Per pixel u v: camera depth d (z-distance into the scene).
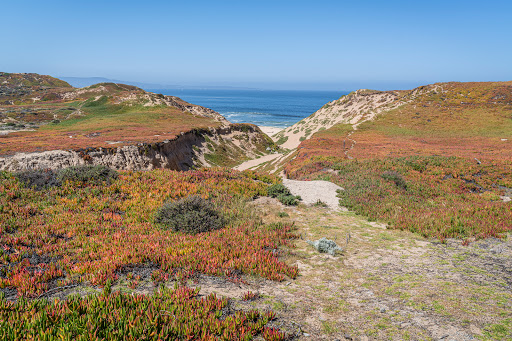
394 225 13.12
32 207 12.20
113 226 11.62
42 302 5.30
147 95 111.94
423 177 23.22
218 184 18.34
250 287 7.13
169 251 8.96
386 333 5.31
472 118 75.88
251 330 5.09
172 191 16.05
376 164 27.05
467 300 6.55
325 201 17.83
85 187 15.11
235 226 12.54
